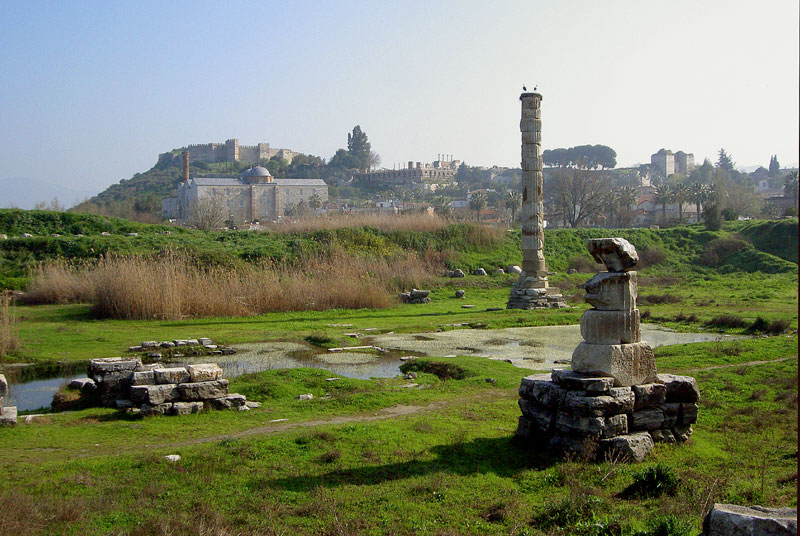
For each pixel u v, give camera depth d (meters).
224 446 10.54
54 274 32.81
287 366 19.42
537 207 33.97
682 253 55.69
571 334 26.11
